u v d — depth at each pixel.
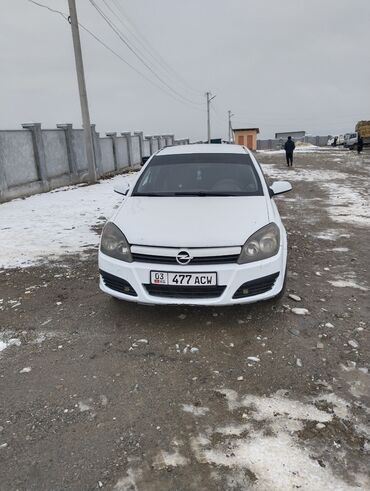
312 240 6.40
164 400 2.60
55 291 4.41
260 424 2.38
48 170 13.63
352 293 4.22
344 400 2.58
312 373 2.86
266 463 2.10
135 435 2.31
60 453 2.19
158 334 3.40
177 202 3.94
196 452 2.18
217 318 3.62
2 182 10.98
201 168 4.62
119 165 21.31
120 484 2.00
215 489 1.96
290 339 3.29
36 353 3.19
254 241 3.30
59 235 6.86
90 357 3.11
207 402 2.58
